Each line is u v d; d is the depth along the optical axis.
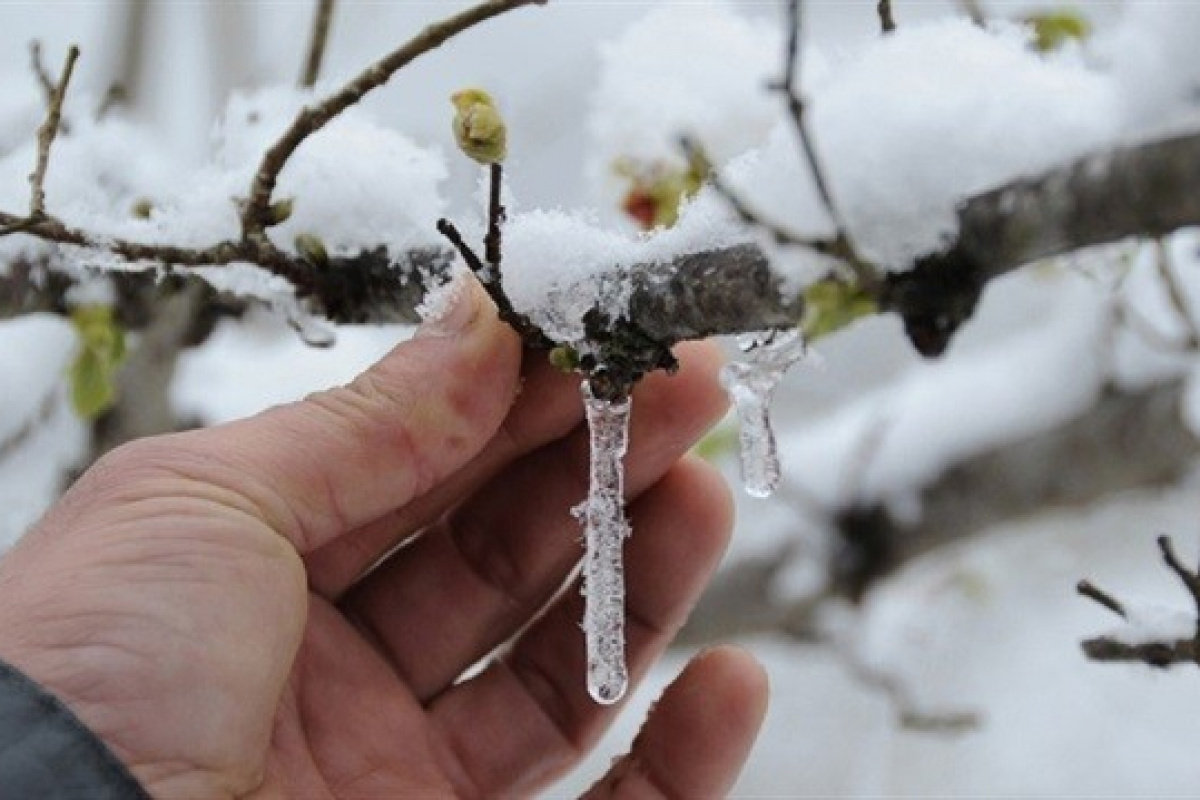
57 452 0.55
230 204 0.42
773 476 0.39
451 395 0.41
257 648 0.40
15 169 0.45
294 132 0.39
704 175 0.37
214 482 0.40
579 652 0.48
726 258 0.36
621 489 0.40
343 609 0.46
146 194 0.45
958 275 0.34
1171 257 0.54
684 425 0.45
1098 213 0.32
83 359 0.44
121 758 0.38
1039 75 0.35
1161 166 0.31
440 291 0.41
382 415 0.41
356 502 0.42
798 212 0.35
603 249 0.39
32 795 0.37
